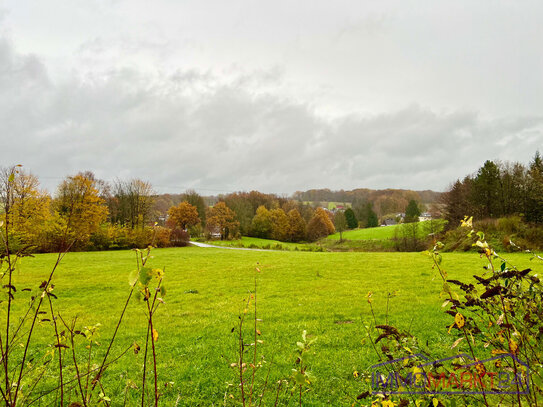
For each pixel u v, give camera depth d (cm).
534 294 219
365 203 11681
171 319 1250
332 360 771
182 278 2217
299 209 10812
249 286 1873
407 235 5950
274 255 3803
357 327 1029
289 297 1550
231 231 8700
